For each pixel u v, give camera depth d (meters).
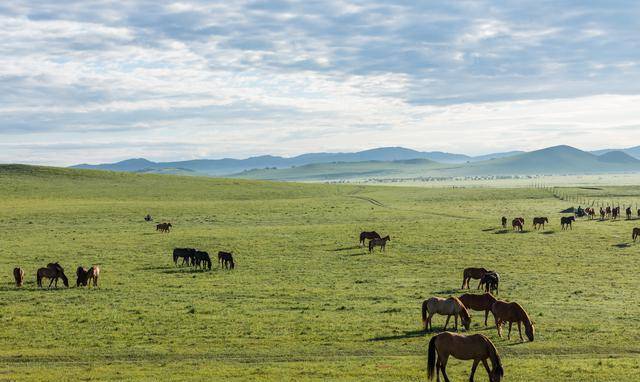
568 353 26.36
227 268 51.12
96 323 31.70
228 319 32.62
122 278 46.16
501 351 26.64
